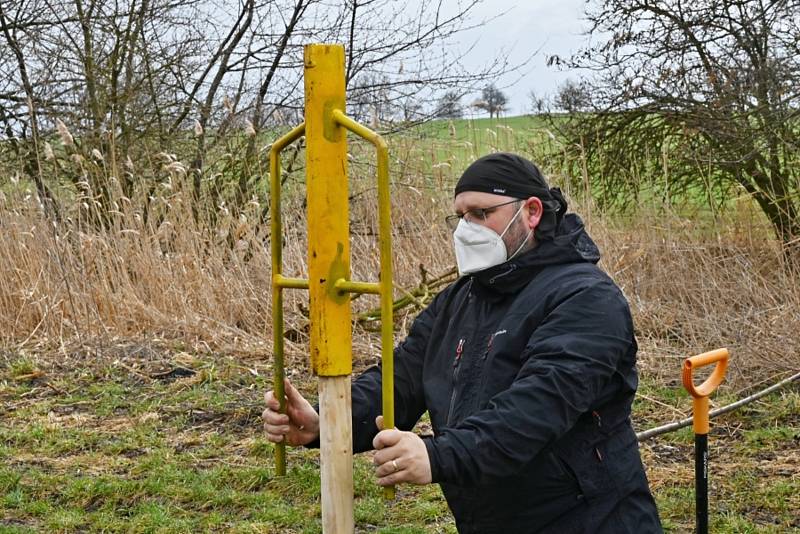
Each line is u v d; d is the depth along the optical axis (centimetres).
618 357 235
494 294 255
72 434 569
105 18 1012
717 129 933
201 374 678
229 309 797
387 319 224
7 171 985
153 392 655
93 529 447
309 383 669
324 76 227
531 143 1027
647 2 1007
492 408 228
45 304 797
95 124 1002
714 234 880
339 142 229
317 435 269
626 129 1067
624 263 835
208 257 831
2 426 589
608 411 243
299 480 493
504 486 242
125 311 802
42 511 466
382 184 219
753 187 955
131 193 979
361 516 453
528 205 250
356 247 834
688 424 508
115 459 531
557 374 227
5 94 1036
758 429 553
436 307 281
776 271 779
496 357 246
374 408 274
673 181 1024
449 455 221
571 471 238
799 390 607
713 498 462
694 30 989
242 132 987
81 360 729
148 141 1016
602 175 1080
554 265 249
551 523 241
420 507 461
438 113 1005
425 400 271
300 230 884
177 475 502
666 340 737
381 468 221
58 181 998
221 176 945
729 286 775
